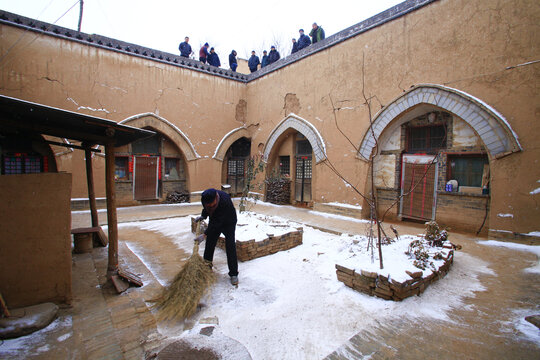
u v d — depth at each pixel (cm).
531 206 556
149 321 301
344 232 692
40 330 267
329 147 951
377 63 809
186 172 1210
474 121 626
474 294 357
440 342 259
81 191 973
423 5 706
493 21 598
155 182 1165
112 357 237
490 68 604
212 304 339
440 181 748
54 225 300
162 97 1114
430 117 756
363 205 853
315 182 1088
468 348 249
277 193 1164
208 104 1236
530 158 557
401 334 272
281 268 454
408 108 739
